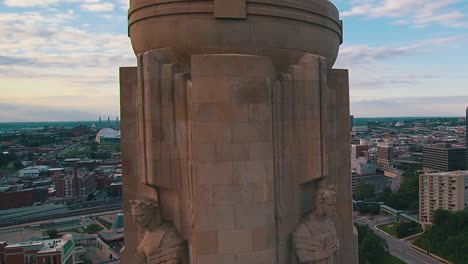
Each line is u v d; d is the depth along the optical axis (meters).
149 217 12.23
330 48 14.43
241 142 11.73
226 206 11.73
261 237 11.91
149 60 12.06
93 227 170.88
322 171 12.85
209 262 11.73
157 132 12.20
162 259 12.13
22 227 172.12
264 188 11.92
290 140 12.73
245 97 11.70
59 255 101.56
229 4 12.04
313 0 13.20
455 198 149.88
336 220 15.05
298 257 12.75
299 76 12.68
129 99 14.24
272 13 12.35
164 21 12.41
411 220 159.25
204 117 11.60
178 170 12.27
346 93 15.06
